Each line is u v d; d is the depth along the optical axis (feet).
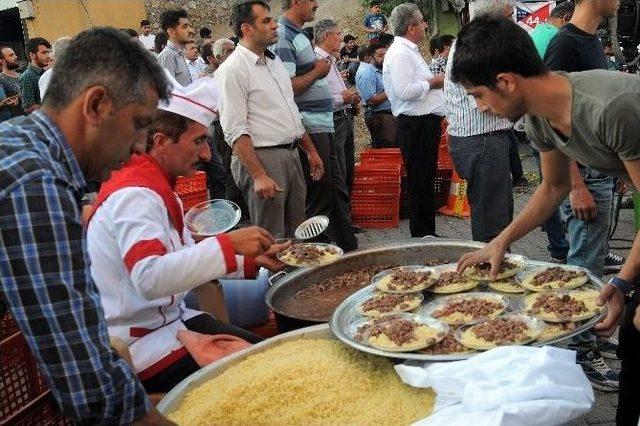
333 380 6.81
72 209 4.19
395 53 17.49
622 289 7.41
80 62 4.47
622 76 6.51
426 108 17.83
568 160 8.29
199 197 19.94
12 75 27.84
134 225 6.88
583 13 10.69
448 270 9.80
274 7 61.05
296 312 9.36
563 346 10.66
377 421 6.12
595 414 9.91
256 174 13.17
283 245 8.55
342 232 17.53
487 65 6.61
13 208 3.97
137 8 49.26
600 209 10.76
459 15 38.55
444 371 6.17
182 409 6.53
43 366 4.16
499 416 5.32
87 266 4.25
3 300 4.43
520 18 29.01
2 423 6.35
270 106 13.60
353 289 10.10
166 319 7.83
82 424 4.39
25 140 4.30
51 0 44.42
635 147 6.38
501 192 14.17
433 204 18.85
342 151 19.53
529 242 18.29
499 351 6.15
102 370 4.20
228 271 6.98
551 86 6.68
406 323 7.61
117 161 4.81
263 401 6.47
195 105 7.45
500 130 13.88
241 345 7.76
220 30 64.28
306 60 16.16
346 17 59.98
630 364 7.78
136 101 4.59
